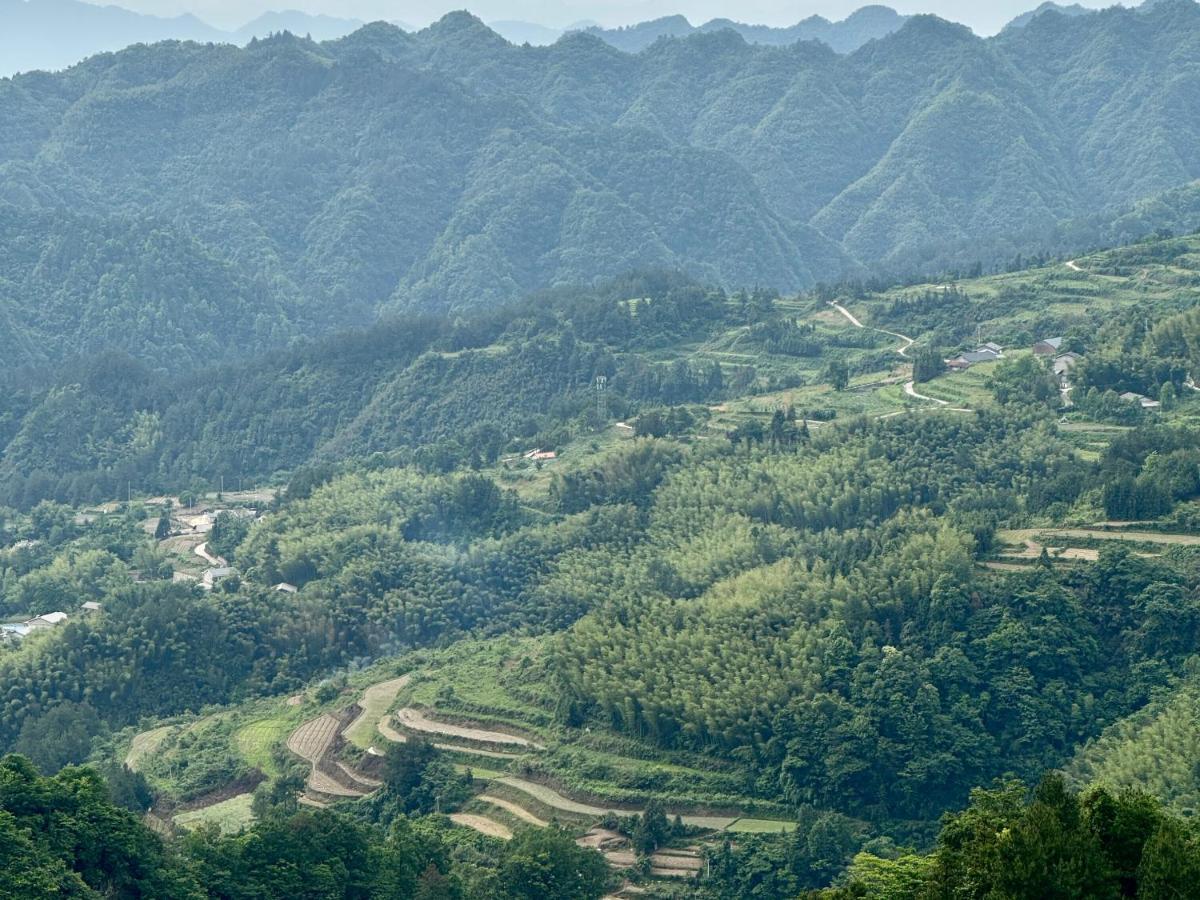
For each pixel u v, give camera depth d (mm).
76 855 170500
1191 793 193875
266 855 184250
